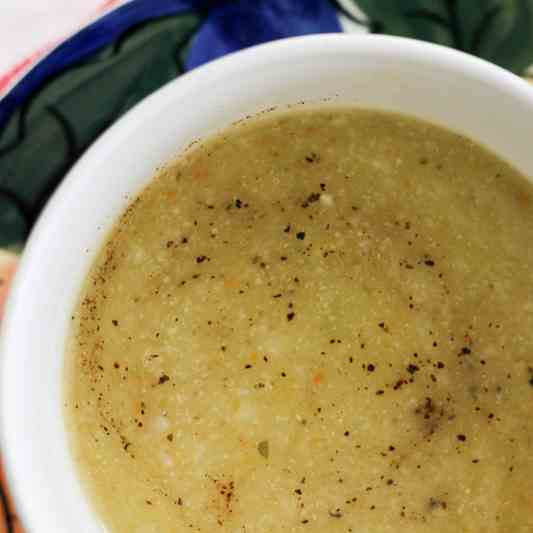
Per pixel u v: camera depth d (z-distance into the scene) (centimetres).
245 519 29
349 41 27
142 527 29
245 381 29
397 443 29
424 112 29
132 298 29
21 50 31
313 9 29
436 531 29
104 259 29
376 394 29
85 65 29
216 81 28
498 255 29
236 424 29
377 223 29
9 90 29
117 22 29
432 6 29
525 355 29
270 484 29
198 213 29
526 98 27
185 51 30
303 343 29
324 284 29
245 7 30
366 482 29
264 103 28
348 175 29
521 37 29
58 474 28
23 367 27
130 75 30
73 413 29
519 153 29
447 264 29
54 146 29
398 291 29
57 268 28
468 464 29
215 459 29
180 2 29
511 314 29
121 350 29
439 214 29
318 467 29
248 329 29
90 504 29
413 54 27
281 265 29
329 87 28
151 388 29
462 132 29
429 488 29
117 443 29
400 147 29
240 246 29
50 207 28
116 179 28
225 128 29
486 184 29
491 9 29
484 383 29
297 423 29
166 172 29
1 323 27
